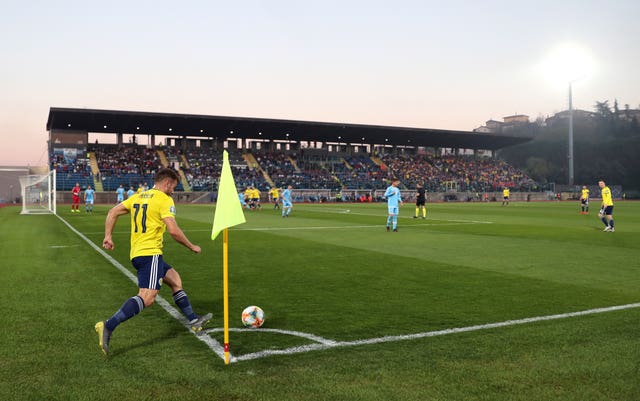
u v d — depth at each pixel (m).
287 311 5.91
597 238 14.98
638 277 8.30
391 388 3.55
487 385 3.61
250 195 38.22
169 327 5.22
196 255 10.94
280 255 11.02
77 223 21.19
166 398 3.39
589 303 6.32
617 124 102.38
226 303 4.10
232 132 59.19
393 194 17.22
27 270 8.88
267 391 3.50
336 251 11.73
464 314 5.74
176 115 50.06
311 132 60.66
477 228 18.72
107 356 4.26
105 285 7.51
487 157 78.38
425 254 11.22
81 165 52.91
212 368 3.96
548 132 103.69
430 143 70.94
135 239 4.59
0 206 47.09
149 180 52.94
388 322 5.39
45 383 3.65
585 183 92.38
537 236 15.55
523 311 5.89
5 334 4.92
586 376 3.78
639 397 3.41
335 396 3.41
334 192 55.97
